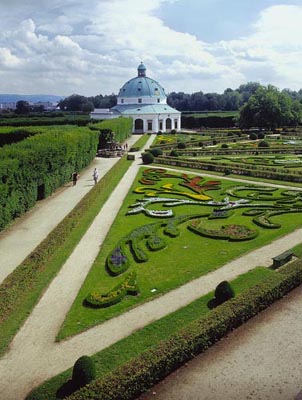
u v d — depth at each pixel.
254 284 24.39
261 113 142.50
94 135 80.25
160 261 29.64
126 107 184.50
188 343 18.12
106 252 31.59
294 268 25.31
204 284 25.83
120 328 21.19
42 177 48.75
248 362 18.17
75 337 20.52
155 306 23.28
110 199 48.72
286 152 89.38
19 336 20.67
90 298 23.88
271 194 49.09
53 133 65.81
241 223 38.34
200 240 33.94
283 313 22.11
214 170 67.69
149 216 41.00
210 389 16.62
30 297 24.47
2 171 36.94
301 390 16.52
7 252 32.91
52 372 18.02
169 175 62.47
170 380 17.14
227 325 20.12
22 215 43.47
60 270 28.50
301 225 37.06
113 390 15.33
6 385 17.30
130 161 80.12
